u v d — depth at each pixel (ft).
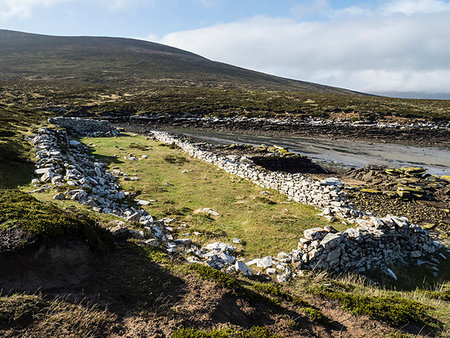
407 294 31.24
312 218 50.37
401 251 42.09
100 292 18.76
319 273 32.12
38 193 37.17
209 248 34.71
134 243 26.30
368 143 181.37
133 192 56.08
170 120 235.61
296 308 23.32
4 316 14.90
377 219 40.98
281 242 39.47
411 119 234.99
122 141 120.47
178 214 47.42
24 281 17.30
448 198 83.97
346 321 22.81
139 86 393.50
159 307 18.63
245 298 22.02
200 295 20.88
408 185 91.81
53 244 19.60
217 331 17.65
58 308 16.49
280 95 362.12
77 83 379.14
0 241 18.03
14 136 72.90
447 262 44.14
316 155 144.36
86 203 36.60
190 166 85.40
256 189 68.18
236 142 169.48
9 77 411.54
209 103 289.12
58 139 90.58
